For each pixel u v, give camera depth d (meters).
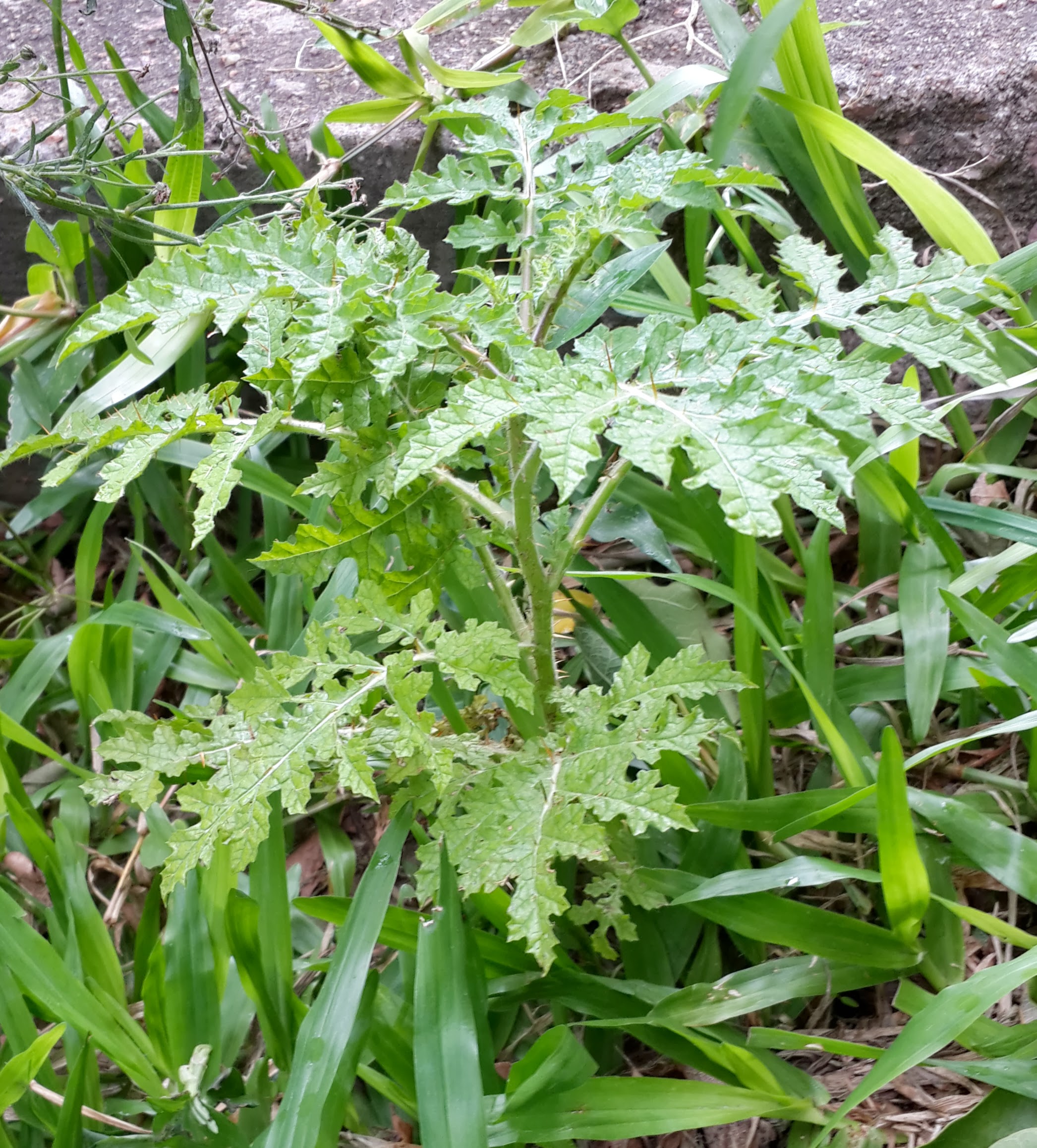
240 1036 0.78
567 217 0.67
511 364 0.64
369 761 0.79
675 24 1.09
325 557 0.70
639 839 0.81
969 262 0.85
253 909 0.73
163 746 0.68
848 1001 0.76
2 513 1.25
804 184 0.94
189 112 0.85
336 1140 0.65
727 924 0.71
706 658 0.89
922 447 1.05
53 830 0.86
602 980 0.73
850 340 1.09
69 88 1.05
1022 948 0.75
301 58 1.15
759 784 0.82
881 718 0.87
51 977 0.72
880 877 0.68
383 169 1.05
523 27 0.96
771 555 0.94
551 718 0.75
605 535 0.91
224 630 0.88
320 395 0.66
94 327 0.59
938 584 0.84
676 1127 0.64
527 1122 0.65
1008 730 0.70
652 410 0.52
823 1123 0.66
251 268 0.61
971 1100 0.69
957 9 1.06
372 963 0.84
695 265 0.82
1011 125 1.00
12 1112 0.75
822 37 0.88
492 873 0.63
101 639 0.94
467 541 0.76
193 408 0.63
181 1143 0.70
